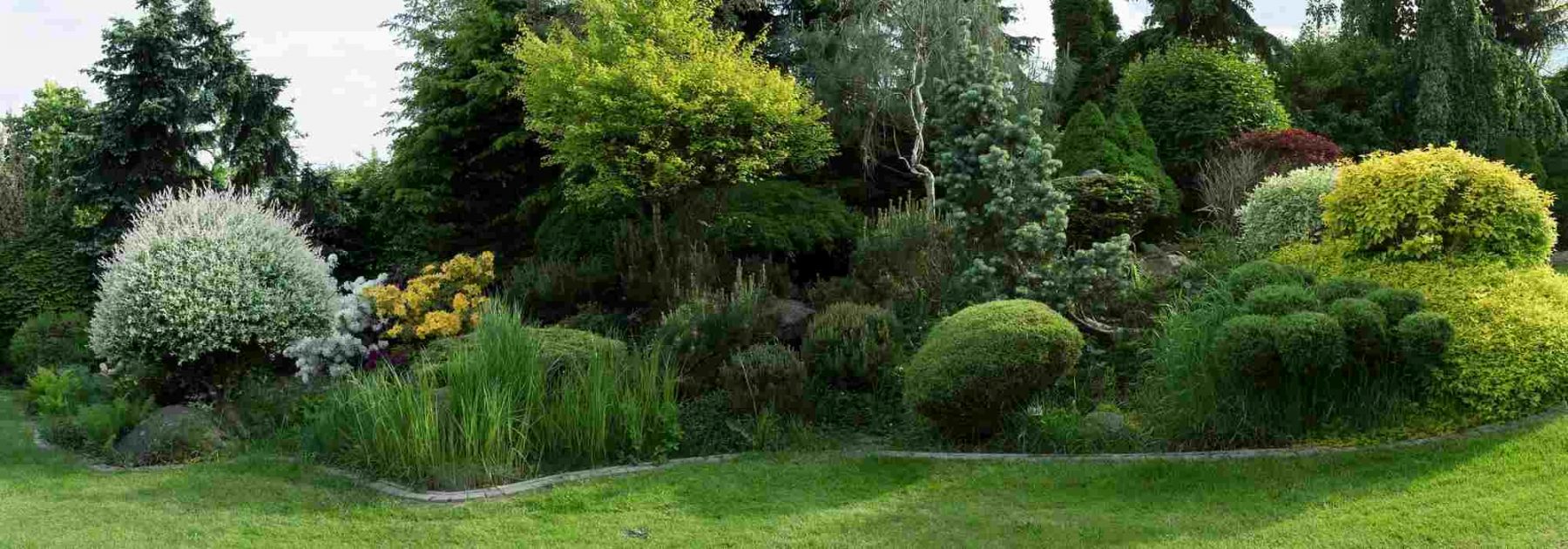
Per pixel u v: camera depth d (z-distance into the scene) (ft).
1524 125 59.93
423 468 23.53
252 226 33.53
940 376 23.66
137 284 31.24
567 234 45.93
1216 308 24.89
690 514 20.34
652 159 37.76
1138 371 28.25
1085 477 21.58
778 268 38.73
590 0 40.98
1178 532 17.63
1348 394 22.54
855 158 56.90
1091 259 30.35
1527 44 71.20
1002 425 24.73
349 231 61.00
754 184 44.65
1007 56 52.47
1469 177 27.48
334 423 26.50
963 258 32.60
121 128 59.52
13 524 20.45
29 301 52.90
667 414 25.67
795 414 26.96
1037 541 17.72
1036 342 23.11
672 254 39.19
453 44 53.21
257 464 25.68
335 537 19.44
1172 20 70.13
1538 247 27.37
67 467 26.68
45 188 76.54
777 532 18.86
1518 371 22.44
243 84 63.87
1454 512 17.38
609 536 19.01
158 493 23.00
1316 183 34.37
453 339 31.22
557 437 25.40
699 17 43.11
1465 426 22.03
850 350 28.71
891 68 51.42
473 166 52.70
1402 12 65.62
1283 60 67.56
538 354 27.58
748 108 38.52
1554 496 17.67
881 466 23.49
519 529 19.65
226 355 33.06
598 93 37.60
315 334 33.96
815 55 54.34
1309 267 29.04
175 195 60.34
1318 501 18.72
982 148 32.14
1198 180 47.29
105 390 37.04
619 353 28.73
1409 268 27.04
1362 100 63.21
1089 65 71.77
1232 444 22.65
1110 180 39.42
